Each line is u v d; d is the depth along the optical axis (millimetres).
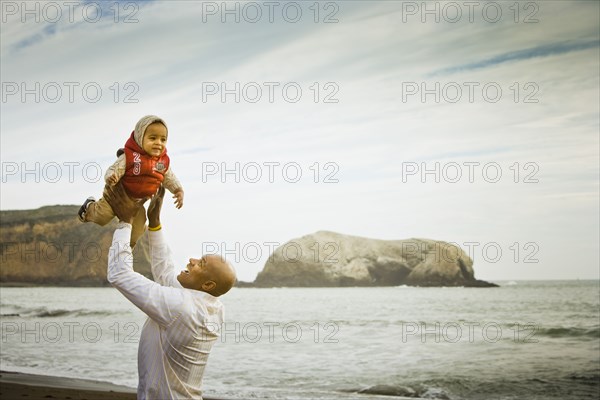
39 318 32438
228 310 43250
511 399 11188
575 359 15773
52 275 64125
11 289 64188
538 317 30297
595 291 63719
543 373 13664
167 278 2912
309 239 102938
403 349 18234
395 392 11688
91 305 45031
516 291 66750
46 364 14789
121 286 2682
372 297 61750
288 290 92062
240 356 16828
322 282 99875
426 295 62750
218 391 11297
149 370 2756
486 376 13297
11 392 9828
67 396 9516
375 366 14859
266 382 12570
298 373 13781
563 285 86125
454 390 11984
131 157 2586
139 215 2773
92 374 13195
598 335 21000
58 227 66000
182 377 2775
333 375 13492
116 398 9422
